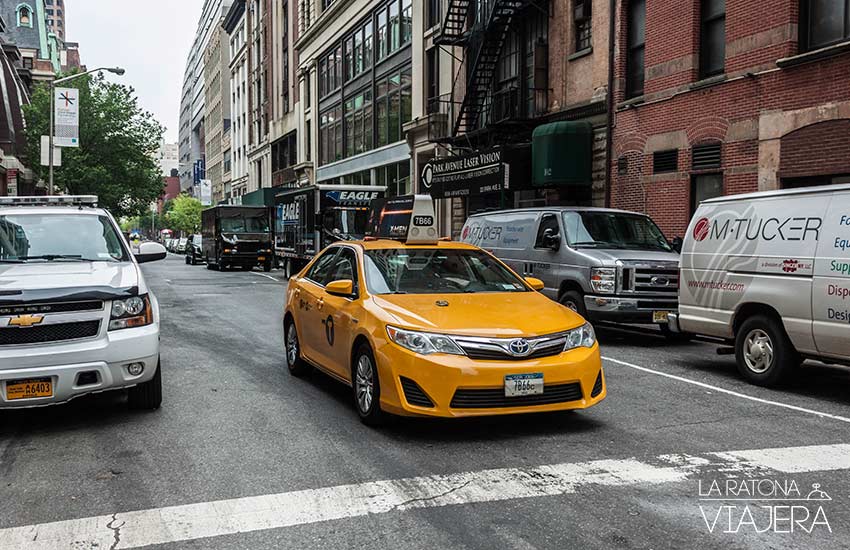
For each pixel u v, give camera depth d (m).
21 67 63.72
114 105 45.72
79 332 5.98
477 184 22.27
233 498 4.53
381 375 5.84
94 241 7.46
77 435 6.02
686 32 16.48
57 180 43.84
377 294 6.56
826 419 6.51
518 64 23.42
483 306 6.25
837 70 13.03
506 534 3.96
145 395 6.68
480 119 25.38
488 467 5.09
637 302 10.62
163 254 8.15
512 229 13.18
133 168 46.75
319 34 45.59
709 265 8.67
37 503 4.50
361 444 5.68
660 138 17.31
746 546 3.81
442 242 7.81
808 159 13.62
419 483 4.77
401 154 33.12
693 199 16.53
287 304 8.71
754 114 14.74
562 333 5.88
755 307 8.11
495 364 5.56
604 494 4.56
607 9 19.05
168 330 12.55
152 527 4.09
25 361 5.70
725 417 6.56
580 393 5.86
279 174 57.72
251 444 5.71
